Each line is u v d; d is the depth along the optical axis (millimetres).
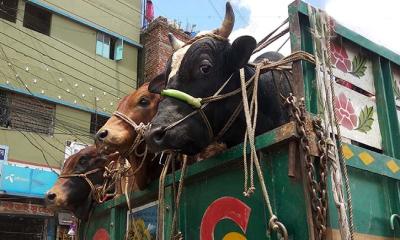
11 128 14727
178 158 3270
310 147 2223
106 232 3955
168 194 3035
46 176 14406
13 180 13719
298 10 2686
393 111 2996
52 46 16438
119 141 3740
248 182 2467
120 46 18281
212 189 2717
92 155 4969
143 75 18656
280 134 2318
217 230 2615
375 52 3053
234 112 2898
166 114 2693
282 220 2252
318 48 2631
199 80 2830
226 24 3016
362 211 2432
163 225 2992
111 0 18562
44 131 15492
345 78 2848
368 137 2854
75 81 16625
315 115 2459
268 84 3125
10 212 13891
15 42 15461
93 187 4422
